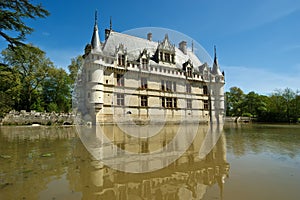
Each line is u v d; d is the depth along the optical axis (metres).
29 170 6.12
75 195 4.36
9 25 11.93
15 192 4.46
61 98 45.34
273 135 18.19
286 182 5.22
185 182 5.24
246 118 56.09
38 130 20.45
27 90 41.19
